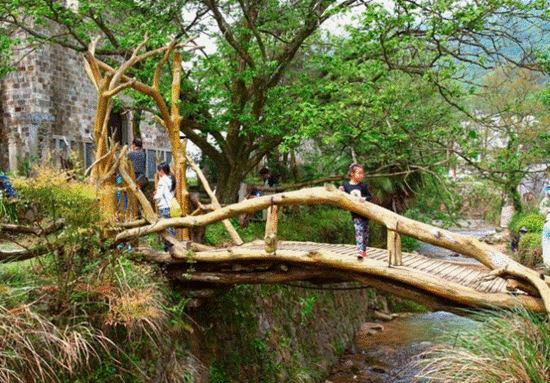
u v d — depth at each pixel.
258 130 11.90
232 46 11.55
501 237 21.02
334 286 14.12
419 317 15.77
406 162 12.56
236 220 13.49
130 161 8.37
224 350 8.67
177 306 7.33
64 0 14.01
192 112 12.32
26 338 5.32
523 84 14.60
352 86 11.54
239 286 9.83
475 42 11.62
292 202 6.63
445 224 15.96
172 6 11.16
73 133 17.05
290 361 10.23
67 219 6.06
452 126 11.65
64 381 5.62
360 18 10.11
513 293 5.55
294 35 13.33
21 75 15.78
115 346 6.04
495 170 12.09
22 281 6.37
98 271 6.55
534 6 10.50
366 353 12.70
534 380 4.48
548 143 13.17
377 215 6.11
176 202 8.30
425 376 5.23
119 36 12.10
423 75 11.28
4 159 15.73
